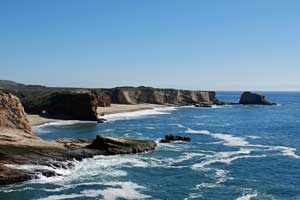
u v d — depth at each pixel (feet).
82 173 147.13
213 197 122.21
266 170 159.63
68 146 184.85
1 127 177.47
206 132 287.48
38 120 336.49
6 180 129.49
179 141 233.35
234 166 166.30
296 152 203.10
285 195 125.18
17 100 189.78
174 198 120.57
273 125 345.51
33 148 167.32
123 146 189.16
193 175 149.28
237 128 319.27
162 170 156.25
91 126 314.14
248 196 123.54
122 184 134.41
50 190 125.18
